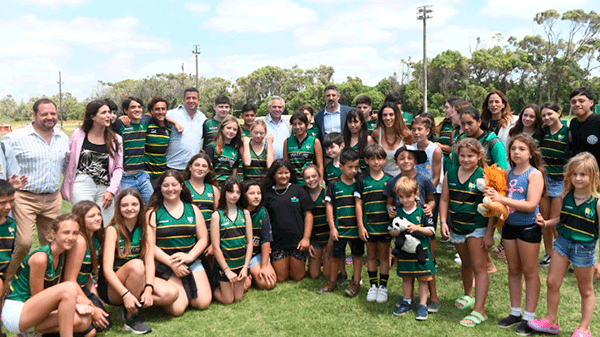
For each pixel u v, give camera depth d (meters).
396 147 5.61
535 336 3.96
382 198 4.82
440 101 65.75
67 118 104.56
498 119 5.97
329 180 5.80
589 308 3.81
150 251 4.47
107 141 5.31
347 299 4.91
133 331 4.13
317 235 5.59
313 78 103.06
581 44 65.00
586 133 5.47
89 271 4.20
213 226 4.81
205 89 96.38
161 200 4.74
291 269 5.53
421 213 4.48
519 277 4.18
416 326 4.20
